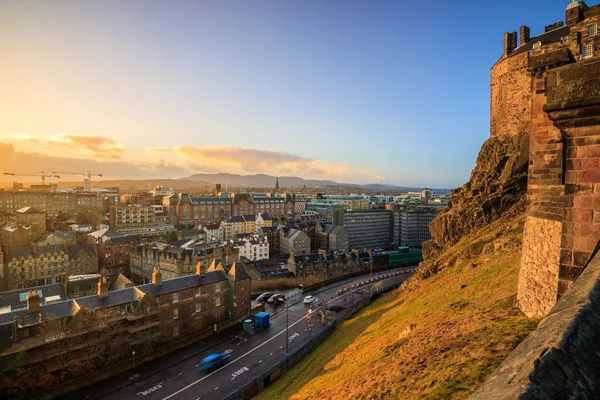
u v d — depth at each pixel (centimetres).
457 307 3478
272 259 13888
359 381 2742
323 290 10512
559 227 2155
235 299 7456
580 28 5091
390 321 4978
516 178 6900
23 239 12669
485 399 434
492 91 7544
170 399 4650
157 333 6038
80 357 5019
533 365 444
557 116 1083
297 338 6675
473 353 2044
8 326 4634
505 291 3266
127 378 5144
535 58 2559
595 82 979
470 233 7106
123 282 7581
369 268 13638
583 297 588
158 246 12450
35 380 4547
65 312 5128
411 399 1816
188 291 6644
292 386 4416
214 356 5578
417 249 16825
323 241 17088
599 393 418
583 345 473
